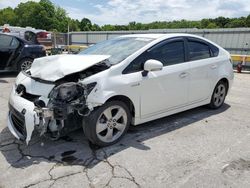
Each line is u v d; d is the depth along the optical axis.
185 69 4.27
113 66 3.47
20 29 20.80
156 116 4.04
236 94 6.89
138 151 3.41
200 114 4.96
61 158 3.20
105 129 3.46
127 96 3.53
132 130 4.09
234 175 2.91
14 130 3.45
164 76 3.94
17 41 8.56
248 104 5.82
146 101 3.79
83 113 3.17
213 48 5.02
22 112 3.15
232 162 3.19
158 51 3.98
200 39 4.77
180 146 3.59
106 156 3.26
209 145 3.64
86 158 3.21
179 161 3.19
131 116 3.76
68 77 3.32
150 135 3.92
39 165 3.04
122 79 3.46
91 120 3.25
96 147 3.49
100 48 4.39
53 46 20.09
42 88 3.26
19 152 3.33
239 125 4.44
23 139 3.26
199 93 4.68
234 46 15.56
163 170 2.98
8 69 8.48
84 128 3.32
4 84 7.34
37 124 3.02
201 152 3.43
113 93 3.34
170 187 2.68
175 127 4.27
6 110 4.96
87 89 3.14
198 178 2.84
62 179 2.77
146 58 3.79
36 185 2.66
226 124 4.47
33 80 3.46
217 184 2.74
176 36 4.35
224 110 5.28
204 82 4.71
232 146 3.63
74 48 19.25
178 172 2.95
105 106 3.33
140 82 3.63
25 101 3.26
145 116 3.88
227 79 5.26
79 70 3.17
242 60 12.70
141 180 2.78
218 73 4.99
